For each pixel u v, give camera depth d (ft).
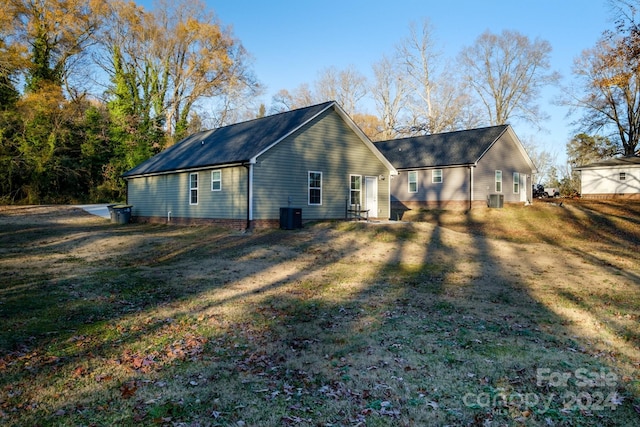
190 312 24.66
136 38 132.46
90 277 33.55
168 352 18.65
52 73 113.39
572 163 165.17
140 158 123.34
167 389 15.15
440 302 27.55
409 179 106.93
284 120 69.72
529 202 112.27
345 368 17.04
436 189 102.01
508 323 23.27
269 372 16.70
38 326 21.65
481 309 26.04
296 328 22.12
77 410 13.62
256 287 31.37
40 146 106.93
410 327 22.35
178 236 57.26
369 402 14.29
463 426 12.87
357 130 72.38
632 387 15.48
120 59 131.64
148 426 12.71
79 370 16.63
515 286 32.58
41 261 40.78
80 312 24.22
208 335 20.89
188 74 138.72
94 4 117.50
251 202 59.72
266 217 61.31
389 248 49.24
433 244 52.08
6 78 101.14
